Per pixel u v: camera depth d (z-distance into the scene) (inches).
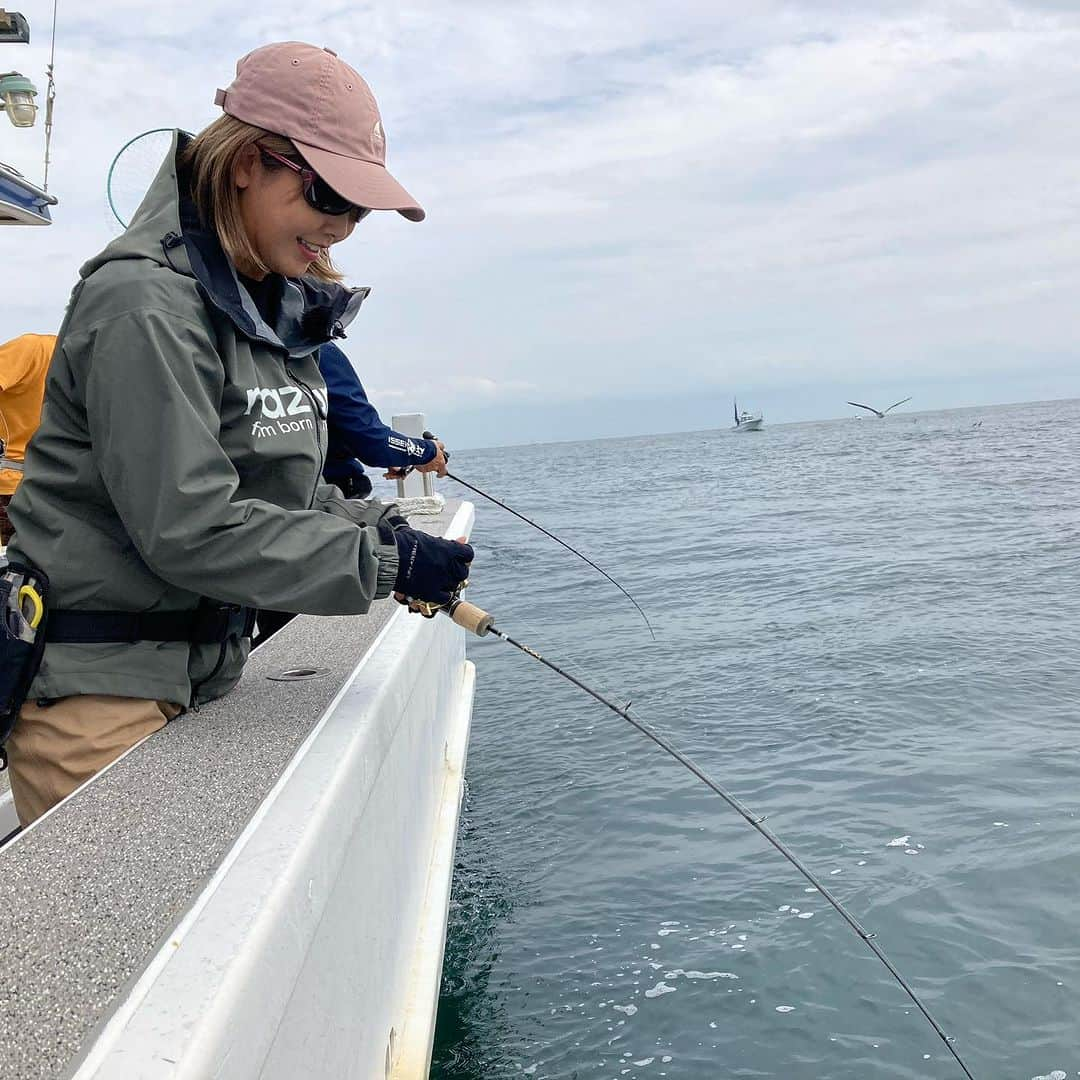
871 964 135.6
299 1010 48.5
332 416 139.6
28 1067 31.9
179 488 55.7
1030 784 192.4
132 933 39.7
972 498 828.6
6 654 58.2
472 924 151.5
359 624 100.3
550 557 627.5
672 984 133.2
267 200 62.5
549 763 220.7
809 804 189.9
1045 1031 120.9
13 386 154.3
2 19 172.4
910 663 286.0
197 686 67.7
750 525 762.8
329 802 52.8
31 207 175.6
